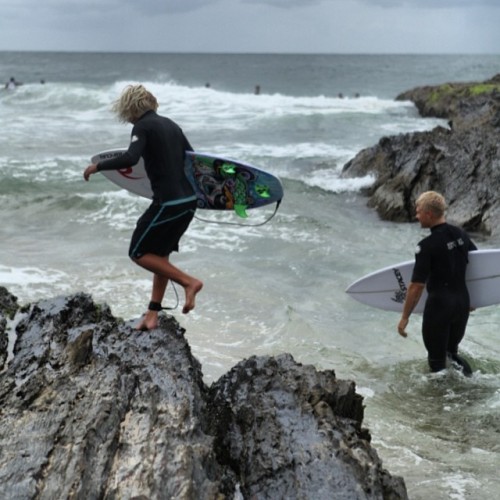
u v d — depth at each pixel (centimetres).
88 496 363
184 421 438
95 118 3145
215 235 1236
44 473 375
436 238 669
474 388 685
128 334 552
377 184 1673
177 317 850
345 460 417
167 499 367
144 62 11825
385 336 827
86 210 1385
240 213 529
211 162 508
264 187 519
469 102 3164
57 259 1081
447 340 695
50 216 1350
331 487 397
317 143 2523
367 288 751
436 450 565
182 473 383
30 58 13788
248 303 915
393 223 1452
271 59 14438
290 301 935
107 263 1059
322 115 3291
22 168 1806
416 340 816
